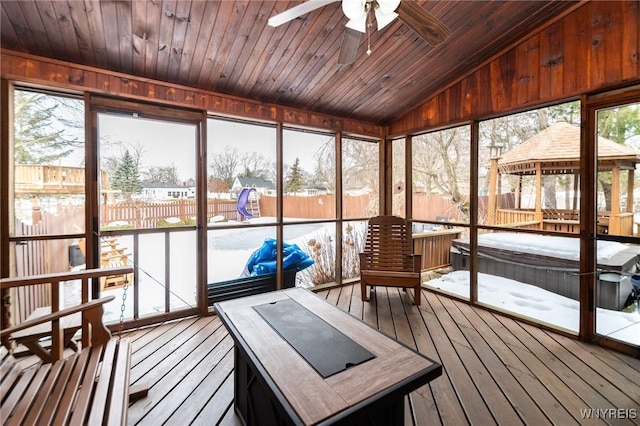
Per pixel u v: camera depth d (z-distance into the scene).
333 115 4.13
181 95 3.01
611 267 2.63
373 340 1.57
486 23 2.68
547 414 1.70
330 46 2.73
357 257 4.65
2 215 2.33
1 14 1.99
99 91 2.61
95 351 1.68
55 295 1.64
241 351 1.51
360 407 1.06
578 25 2.54
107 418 1.13
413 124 4.22
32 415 1.14
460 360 2.29
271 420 1.35
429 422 1.65
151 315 2.99
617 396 1.85
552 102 2.77
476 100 3.40
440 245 4.58
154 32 2.29
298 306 2.05
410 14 1.76
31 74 2.35
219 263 3.51
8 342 1.67
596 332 2.58
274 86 3.26
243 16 2.26
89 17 2.09
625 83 2.29
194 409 1.76
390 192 4.67
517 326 2.90
